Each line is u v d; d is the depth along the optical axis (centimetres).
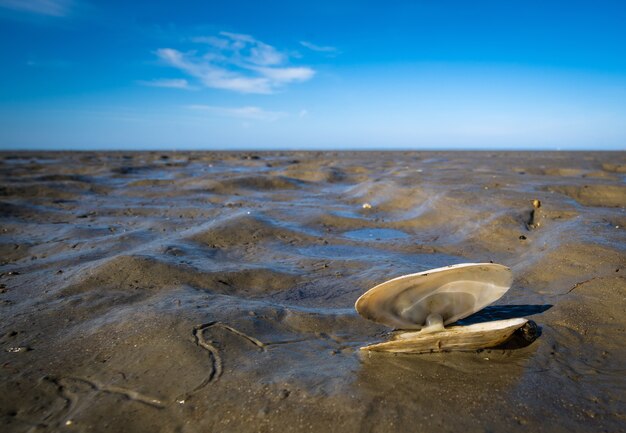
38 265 534
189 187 1294
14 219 835
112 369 279
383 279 482
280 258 572
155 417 232
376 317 314
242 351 299
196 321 337
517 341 308
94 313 371
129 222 815
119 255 501
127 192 1220
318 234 718
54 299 404
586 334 322
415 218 820
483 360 285
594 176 1359
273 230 709
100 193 1212
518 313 365
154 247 569
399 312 316
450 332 295
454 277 314
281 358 291
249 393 248
